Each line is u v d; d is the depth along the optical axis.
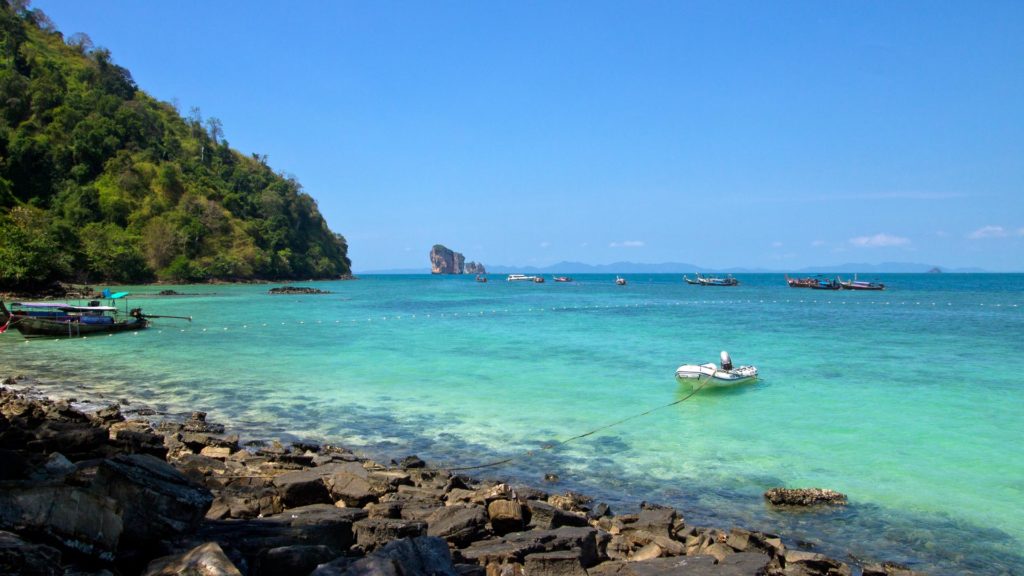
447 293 114.94
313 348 34.81
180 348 35.03
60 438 12.19
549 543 8.86
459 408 20.58
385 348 34.72
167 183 150.25
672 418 19.33
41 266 78.19
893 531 11.34
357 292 118.81
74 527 5.93
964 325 47.03
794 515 12.04
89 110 151.62
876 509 12.34
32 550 5.20
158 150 160.00
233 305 73.25
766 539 10.22
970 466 14.82
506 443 16.78
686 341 37.31
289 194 194.38
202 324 49.56
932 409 20.23
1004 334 40.66
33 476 8.84
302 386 24.16
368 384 24.50
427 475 13.41
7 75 137.75
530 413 19.92
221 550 5.99
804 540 10.93
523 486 13.44
